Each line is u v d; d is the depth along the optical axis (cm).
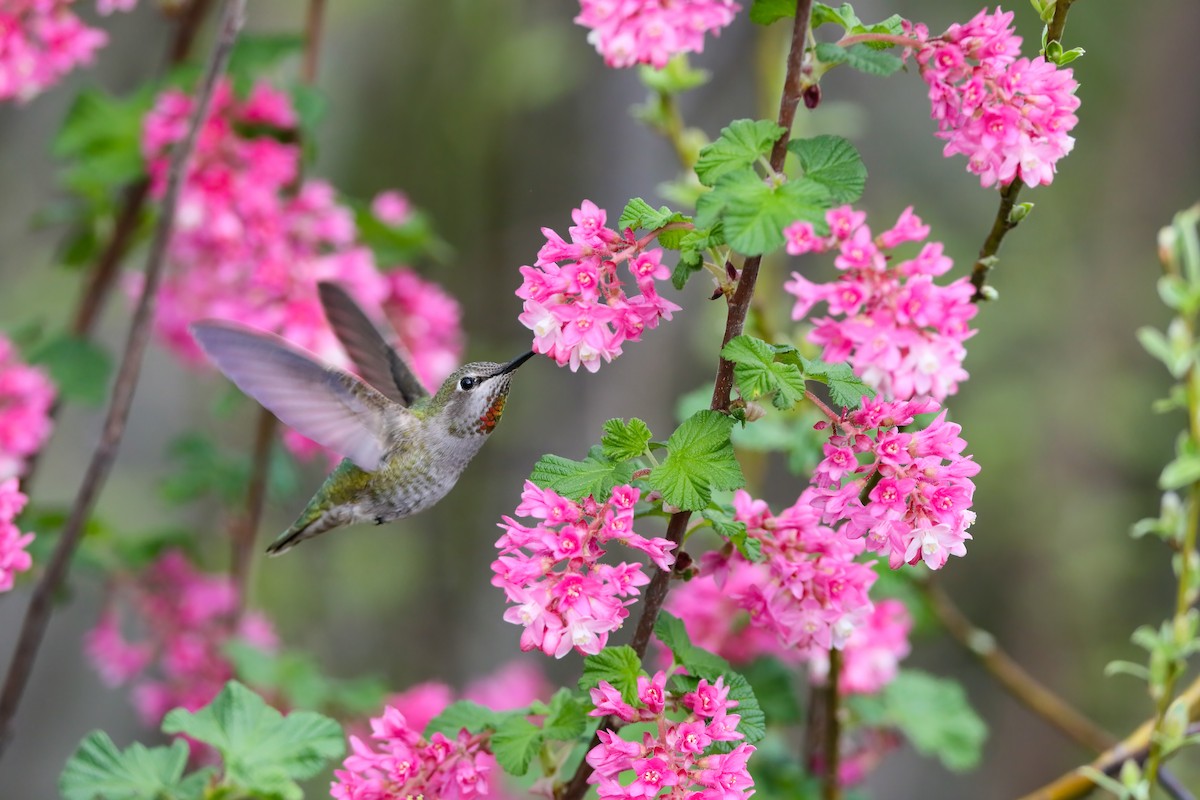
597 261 529
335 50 1862
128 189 960
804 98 522
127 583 1011
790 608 556
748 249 468
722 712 512
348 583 1808
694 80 883
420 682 1783
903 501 506
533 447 1734
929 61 518
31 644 716
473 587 1814
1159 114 2069
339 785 562
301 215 934
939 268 486
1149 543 1981
